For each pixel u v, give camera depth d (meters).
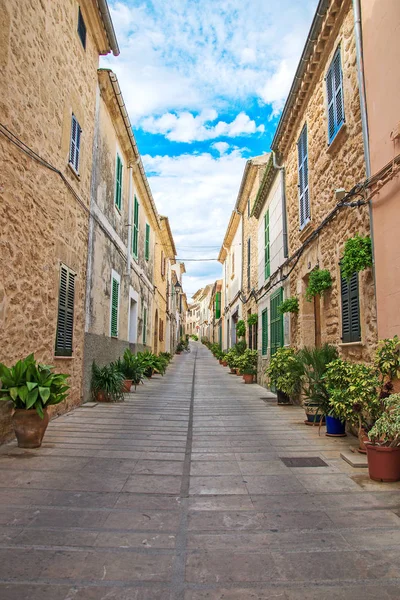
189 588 2.34
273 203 12.69
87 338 8.94
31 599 2.20
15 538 2.88
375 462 4.20
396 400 4.14
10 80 5.26
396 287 4.82
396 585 2.39
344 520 3.27
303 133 9.27
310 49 7.75
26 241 5.84
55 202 6.93
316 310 9.30
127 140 12.35
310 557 2.70
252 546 2.83
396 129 4.80
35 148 6.10
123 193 12.85
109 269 10.95
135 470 4.46
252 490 3.93
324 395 6.28
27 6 5.73
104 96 10.12
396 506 3.56
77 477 4.18
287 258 10.72
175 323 39.97
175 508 3.48
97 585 2.34
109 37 9.38
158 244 23.66
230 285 27.17
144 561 2.61
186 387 13.02
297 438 6.09
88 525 3.11
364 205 5.80
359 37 5.86
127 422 7.02
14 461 4.64
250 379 15.09
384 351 4.77
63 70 7.25
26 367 5.14
